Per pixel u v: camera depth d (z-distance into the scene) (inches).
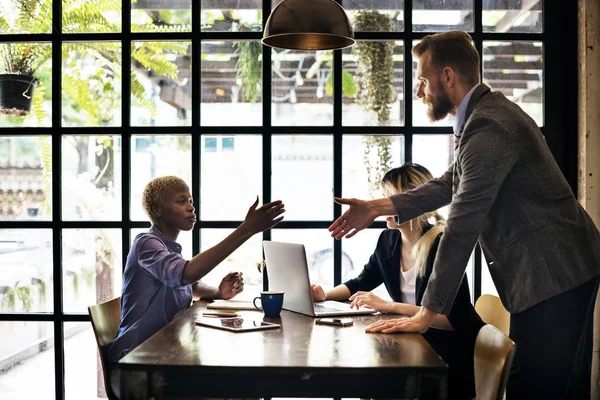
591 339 86.2
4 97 126.3
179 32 126.6
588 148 121.3
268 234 126.9
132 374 64.8
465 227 79.0
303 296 96.0
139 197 128.5
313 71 126.7
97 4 127.7
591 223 85.7
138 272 103.8
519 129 81.4
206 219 127.6
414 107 126.0
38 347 129.9
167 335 79.9
